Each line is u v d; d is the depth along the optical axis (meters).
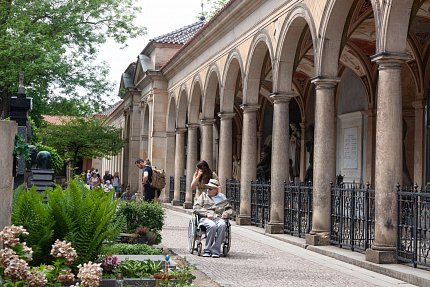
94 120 47.91
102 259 9.27
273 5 18.25
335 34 14.58
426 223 11.02
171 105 35.84
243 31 21.41
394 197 11.62
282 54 17.50
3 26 26.12
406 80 22.64
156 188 20.06
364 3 18.11
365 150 24.86
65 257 6.29
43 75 27.31
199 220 13.23
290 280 10.17
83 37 28.75
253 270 11.16
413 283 10.12
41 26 26.64
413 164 22.59
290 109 32.34
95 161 82.50
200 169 13.66
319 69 14.71
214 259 12.54
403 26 11.74
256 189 20.23
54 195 9.00
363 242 13.16
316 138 14.74
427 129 21.73
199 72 28.36
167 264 9.28
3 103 26.22
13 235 5.50
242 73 21.41
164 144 36.91
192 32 39.91
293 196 16.98
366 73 24.25
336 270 11.41
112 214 9.66
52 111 29.06
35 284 5.33
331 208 14.56
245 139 20.77
